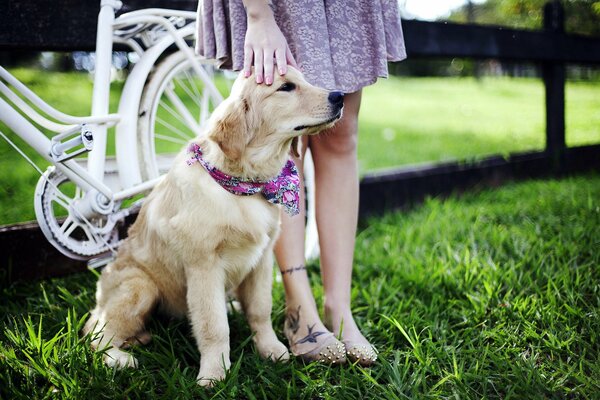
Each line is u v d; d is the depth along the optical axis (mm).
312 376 1921
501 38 4309
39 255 2783
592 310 2129
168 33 2633
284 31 1953
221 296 1951
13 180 4301
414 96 11242
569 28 5230
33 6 2516
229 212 1898
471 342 1989
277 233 2084
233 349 2121
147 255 2119
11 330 2115
